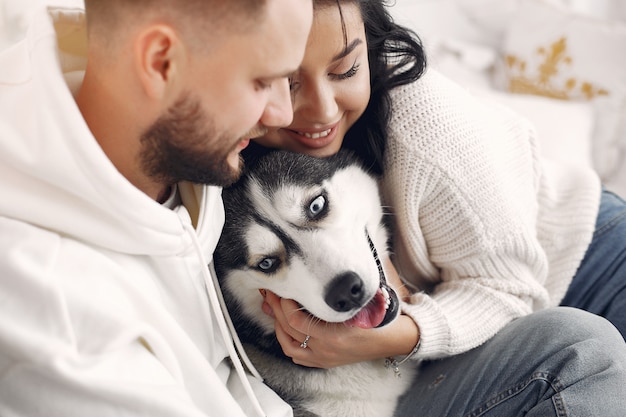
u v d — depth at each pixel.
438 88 1.50
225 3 0.91
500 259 1.53
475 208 1.47
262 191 1.42
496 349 1.43
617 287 1.71
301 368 1.56
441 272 1.67
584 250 1.69
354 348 1.40
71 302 0.96
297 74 1.23
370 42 1.42
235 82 0.97
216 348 1.29
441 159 1.45
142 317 1.07
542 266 1.59
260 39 0.94
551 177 1.82
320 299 1.34
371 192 1.54
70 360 0.93
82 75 1.18
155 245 1.08
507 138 1.66
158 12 0.93
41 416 0.94
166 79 0.97
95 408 0.95
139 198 1.01
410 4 2.77
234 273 1.49
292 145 1.43
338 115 1.35
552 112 2.49
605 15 2.92
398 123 1.48
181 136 1.02
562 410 1.25
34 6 1.43
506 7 2.83
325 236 1.40
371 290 1.36
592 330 1.34
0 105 1.03
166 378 1.05
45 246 1.00
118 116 1.04
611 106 2.58
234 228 1.44
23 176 1.03
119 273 1.06
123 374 0.98
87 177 0.98
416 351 1.44
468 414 1.40
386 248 1.62
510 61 2.78
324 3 1.15
